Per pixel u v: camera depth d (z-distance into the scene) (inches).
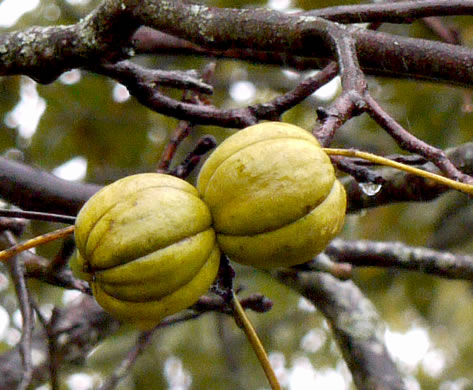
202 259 104.6
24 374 131.0
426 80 156.5
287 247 104.0
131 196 103.4
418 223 283.6
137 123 291.0
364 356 188.4
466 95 216.1
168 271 102.3
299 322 322.3
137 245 101.3
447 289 311.1
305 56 128.2
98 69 147.0
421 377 332.8
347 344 191.3
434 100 277.1
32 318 137.3
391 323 315.3
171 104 147.3
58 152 287.6
